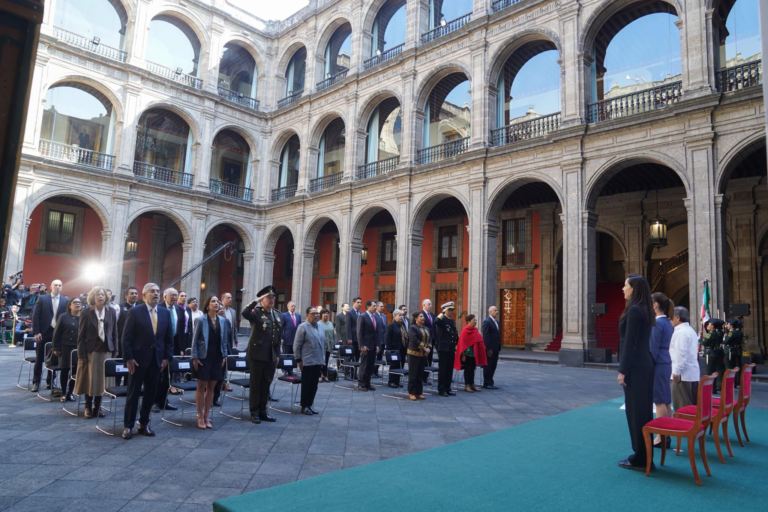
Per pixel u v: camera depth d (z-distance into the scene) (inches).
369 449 231.1
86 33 987.3
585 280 607.8
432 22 882.1
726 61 610.2
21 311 748.6
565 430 269.9
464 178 757.3
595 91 665.0
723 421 223.9
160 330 262.1
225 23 1080.2
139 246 1147.3
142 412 254.1
